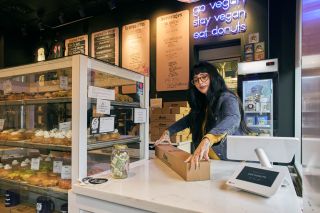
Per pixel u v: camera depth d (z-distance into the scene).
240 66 2.93
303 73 0.60
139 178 1.28
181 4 3.86
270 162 1.29
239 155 1.47
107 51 4.59
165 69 3.96
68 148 1.36
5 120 1.92
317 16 0.52
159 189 1.09
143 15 4.22
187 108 3.40
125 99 1.68
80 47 4.93
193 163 1.23
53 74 1.54
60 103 1.54
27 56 5.50
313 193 0.55
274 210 0.85
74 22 5.03
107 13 4.62
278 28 3.21
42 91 1.64
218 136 1.42
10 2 4.11
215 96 1.82
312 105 0.55
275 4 3.24
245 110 2.97
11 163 1.80
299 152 1.33
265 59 2.95
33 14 4.59
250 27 3.34
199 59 3.87
